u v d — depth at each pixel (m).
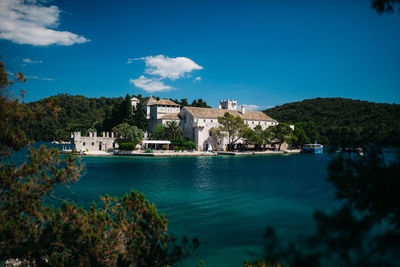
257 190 35.09
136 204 11.47
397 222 5.63
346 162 6.92
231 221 22.23
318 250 3.64
